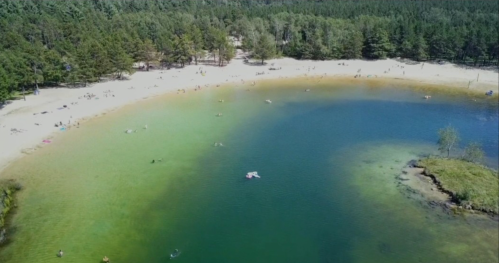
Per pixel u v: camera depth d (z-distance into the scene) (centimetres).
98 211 6350
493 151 8650
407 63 16212
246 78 14525
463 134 9625
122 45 14662
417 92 13075
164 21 18750
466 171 7331
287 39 19225
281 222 6159
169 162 8006
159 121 10231
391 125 10225
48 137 9031
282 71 15425
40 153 8262
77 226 5972
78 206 6469
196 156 8300
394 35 16812
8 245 5531
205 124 10106
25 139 8856
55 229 5891
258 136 9406
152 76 14400
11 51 12012
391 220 6169
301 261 5359
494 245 5550
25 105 10981
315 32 17350
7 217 6131
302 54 17062
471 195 6469
